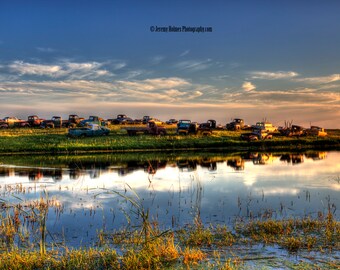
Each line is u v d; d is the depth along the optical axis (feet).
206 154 153.38
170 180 78.43
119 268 26.99
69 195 60.18
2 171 94.32
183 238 34.86
